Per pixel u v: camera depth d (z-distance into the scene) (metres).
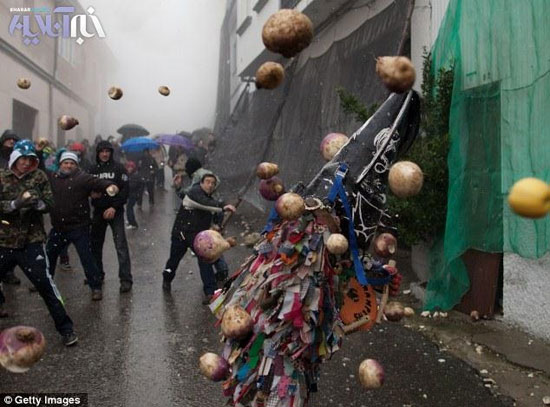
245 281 2.45
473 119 4.81
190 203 6.23
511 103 4.36
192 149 16.58
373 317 2.49
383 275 2.55
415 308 5.50
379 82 6.99
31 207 4.43
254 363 2.25
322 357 2.36
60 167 6.03
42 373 4.13
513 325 4.74
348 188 2.37
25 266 4.52
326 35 10.24
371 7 8.07
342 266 2.41
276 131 12.65
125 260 6.58
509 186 4.41
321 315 2.25
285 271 2.25
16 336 1.70
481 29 4.70
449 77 5.13
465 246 4.88
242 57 16.45
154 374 4.13
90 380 4.02
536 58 4.07
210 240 2.32
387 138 2.40
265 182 2.63
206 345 4.77
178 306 5.96
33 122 20.02
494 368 4.09
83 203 6.04
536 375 3.92
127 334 5.04
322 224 2.30
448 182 5.17
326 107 9.30
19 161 4.56
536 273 4.48
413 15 6.52
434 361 4.27
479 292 5.08
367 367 2.13
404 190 1.90
